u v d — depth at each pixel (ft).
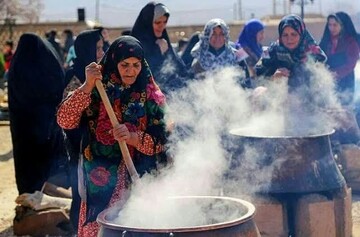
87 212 11.23
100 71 10.76
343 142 20.93
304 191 12.84
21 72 17.25
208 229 8.86
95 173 11.15
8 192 22.49
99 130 11.07
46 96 17.34
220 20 18.66
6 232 17.52
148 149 11.09
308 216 13.00
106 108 10.57
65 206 17.20
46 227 16.94
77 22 69.36
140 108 11.00
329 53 23.22
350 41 23.12
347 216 13.70
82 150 11.27
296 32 16.28
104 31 20.12
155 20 17.70
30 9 66.18
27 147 17.57
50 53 17.44
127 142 10.87
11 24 68.69
